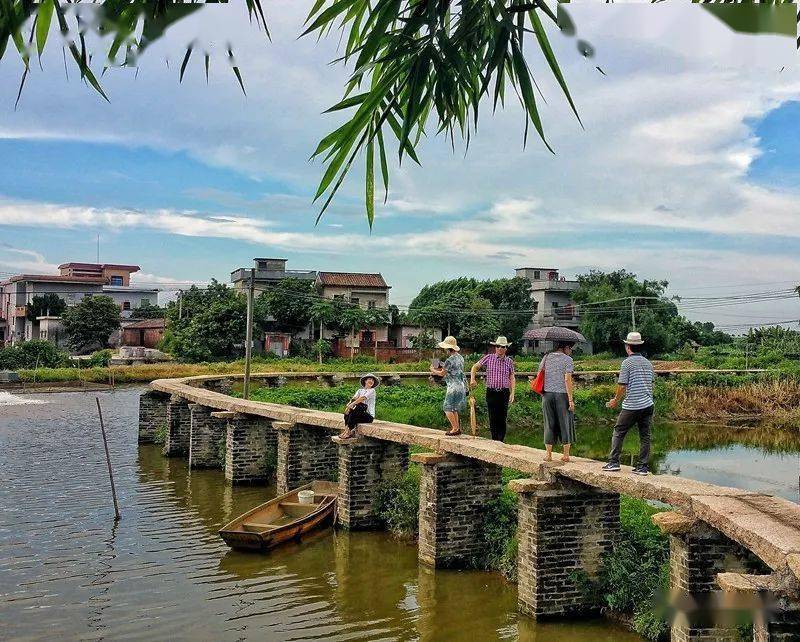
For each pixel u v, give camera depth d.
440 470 11.91
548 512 9.66
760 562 7.49
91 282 68.56
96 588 11.16
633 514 11.33
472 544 12.07
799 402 36.91
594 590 9.70
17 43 2.28
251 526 13.54
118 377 46.50
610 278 61.34
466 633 9.35
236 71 2.47
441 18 2.84
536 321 61.22
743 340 69.00
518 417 31.17
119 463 21.72
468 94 3.28
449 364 12.89
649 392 9.10
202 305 55.50
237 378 32.31
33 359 50.50
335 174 2.89
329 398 28.08
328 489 16.19
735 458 24.64
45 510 15.98
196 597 10.80
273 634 9.45
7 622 9.81
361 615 10.05
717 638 7.29
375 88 2.83
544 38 2.88
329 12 2.80
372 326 56.16
